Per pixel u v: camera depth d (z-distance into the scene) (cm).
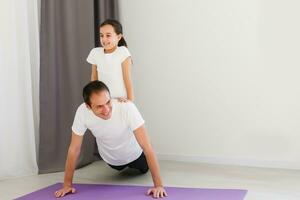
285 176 259
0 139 262
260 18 287
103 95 205
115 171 292
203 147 314
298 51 276
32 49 292
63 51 305
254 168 286
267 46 286
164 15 325
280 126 285
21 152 276
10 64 267
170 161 321
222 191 222
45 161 289
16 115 272
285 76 281
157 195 211
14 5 269
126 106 221
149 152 218
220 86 305
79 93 309
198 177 262
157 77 331
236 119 300
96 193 226
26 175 278
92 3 319
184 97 320
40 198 218
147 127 337
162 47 327
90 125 223
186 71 318
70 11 303
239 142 300
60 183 255
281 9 279
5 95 266
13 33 267
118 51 249
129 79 248
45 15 290
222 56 303
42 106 287
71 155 224
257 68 290
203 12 308
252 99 294
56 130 298
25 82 277
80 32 312
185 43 317
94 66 260
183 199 207
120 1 345
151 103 334
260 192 221
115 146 238
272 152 288
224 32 301
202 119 313
